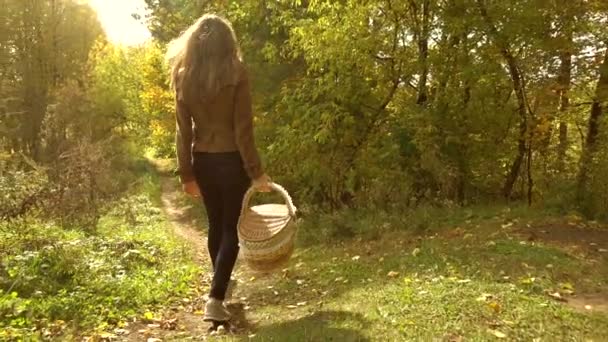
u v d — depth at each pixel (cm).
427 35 1073
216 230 488
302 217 1227
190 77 446
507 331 404
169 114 2919
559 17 1001
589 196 926
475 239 737
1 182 1090
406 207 1013
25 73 3300
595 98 1070
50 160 2167
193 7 1869
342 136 1166
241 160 459
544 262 603
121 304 576
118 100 3750
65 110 2908
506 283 532
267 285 666
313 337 400
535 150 1173
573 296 511
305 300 565
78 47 3666
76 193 1254
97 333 482
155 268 802
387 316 441
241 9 1437
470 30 1021
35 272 640
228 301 562
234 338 427
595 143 1024
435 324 417
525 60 1030
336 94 1110
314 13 1234
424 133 1057
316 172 1178
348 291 563
